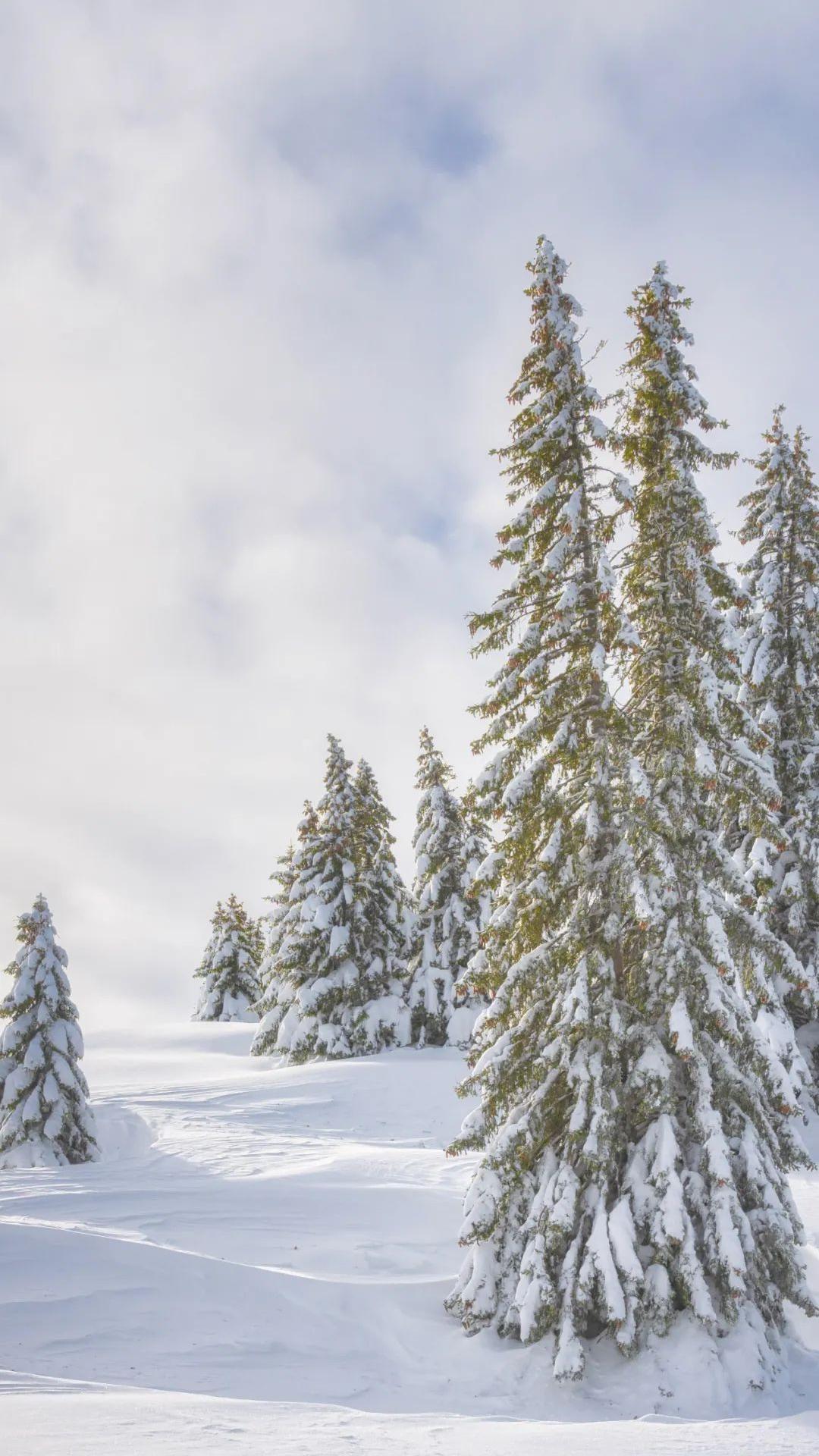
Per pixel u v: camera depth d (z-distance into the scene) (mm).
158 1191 16000
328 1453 5285
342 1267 11773
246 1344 8805
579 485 12195
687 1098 10500
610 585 11398
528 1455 5699
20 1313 8750
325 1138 23719
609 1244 9398
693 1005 10539
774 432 22672
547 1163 10438
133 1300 9320
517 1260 10172
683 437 12234
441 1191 15883
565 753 11570
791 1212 10070
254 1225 13477
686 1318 9281
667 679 11602
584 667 11570
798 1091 18469
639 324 12367
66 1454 4703
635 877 10531
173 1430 5543
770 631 21672
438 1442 6023
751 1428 6922
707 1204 9664
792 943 20609
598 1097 9984
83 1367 7781
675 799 11164
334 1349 9109
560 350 12328
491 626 12156
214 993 58562
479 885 11742
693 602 11719
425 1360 9297
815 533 22219
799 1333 10500
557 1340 9359
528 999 11336
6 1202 15625
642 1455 5910
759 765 11555
